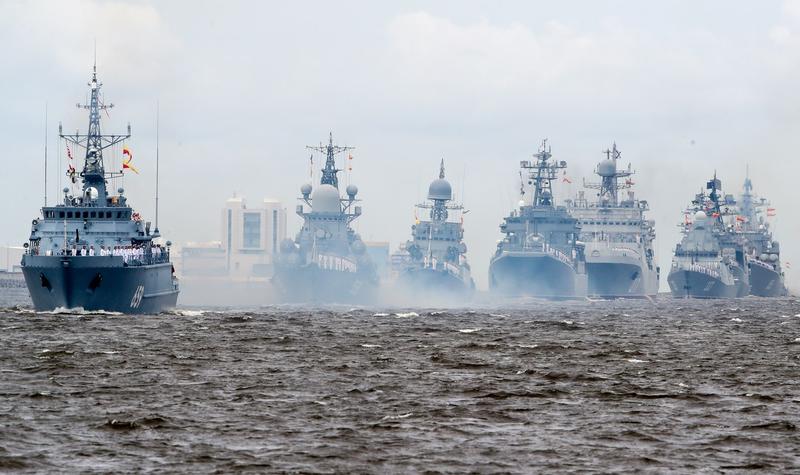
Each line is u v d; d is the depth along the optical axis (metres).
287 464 181.00
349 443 196.62
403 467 180.50
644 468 181.75
